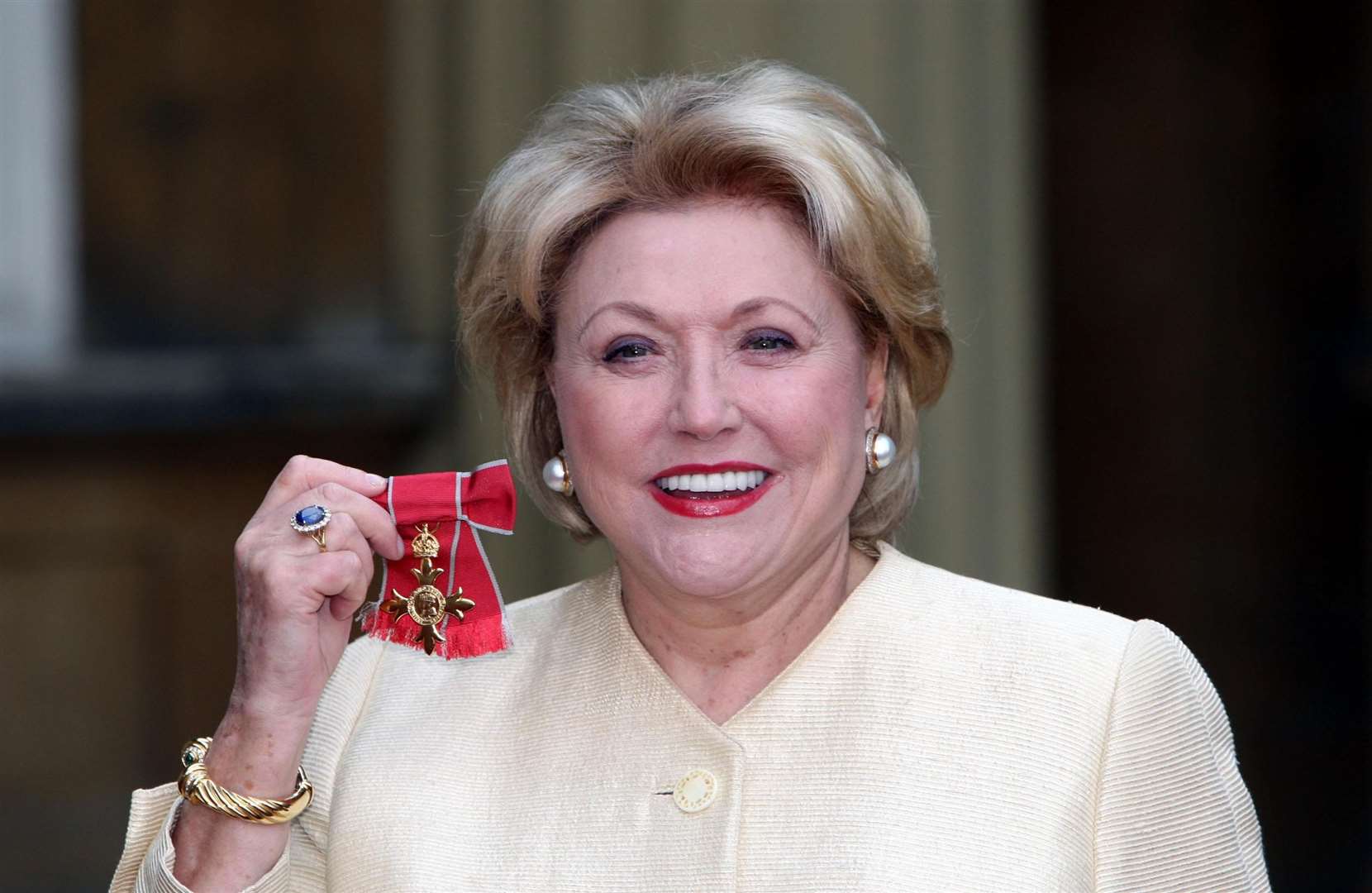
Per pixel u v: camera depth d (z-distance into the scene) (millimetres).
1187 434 14742
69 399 12766
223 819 5258
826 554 5488
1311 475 14664
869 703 5328
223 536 13391
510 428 5812
